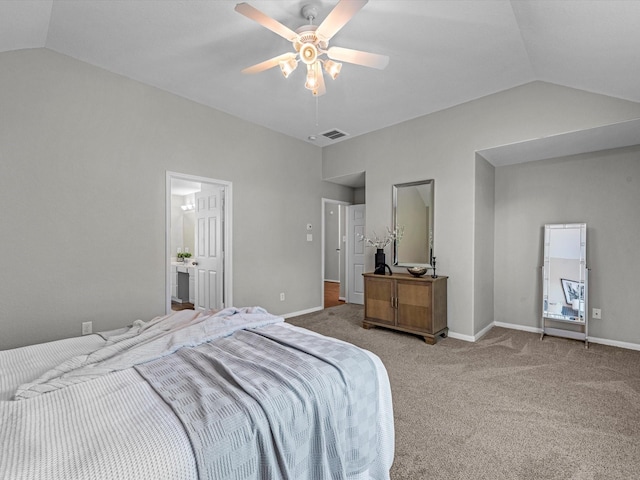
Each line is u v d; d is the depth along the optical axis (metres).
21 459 0.81
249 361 1.41
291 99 3.58
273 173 4.54
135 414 1.04
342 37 2.46
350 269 5.97
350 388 1.34
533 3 1.96
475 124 3.61
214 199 4.23
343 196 5.81
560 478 1.54
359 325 4.28
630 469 1.60
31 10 2.05
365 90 3.37
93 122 2.88
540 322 3.98
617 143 3.34
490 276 4.16
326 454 1.20
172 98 3.44
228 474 0.95
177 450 0.89
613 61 2.30
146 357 1.47
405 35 2.42
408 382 2.58
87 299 2.85
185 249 6.88
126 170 3.09
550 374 2.72
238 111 3.92
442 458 1.68
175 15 2.20
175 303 5.85
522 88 3.29
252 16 1.76
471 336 3.63
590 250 3.64
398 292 3.80
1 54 2.42
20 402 1.09
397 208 4.32
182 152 3.52
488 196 4.09
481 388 2.47
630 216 3.41
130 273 3.12
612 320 3.50
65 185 2.72
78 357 1.45
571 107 3.03
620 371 2.77
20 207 2.51
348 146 4.93
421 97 3.55
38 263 2.59
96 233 2.90
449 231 3.82
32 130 2.56
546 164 3.94
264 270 4.41
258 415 1.06
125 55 2.72
